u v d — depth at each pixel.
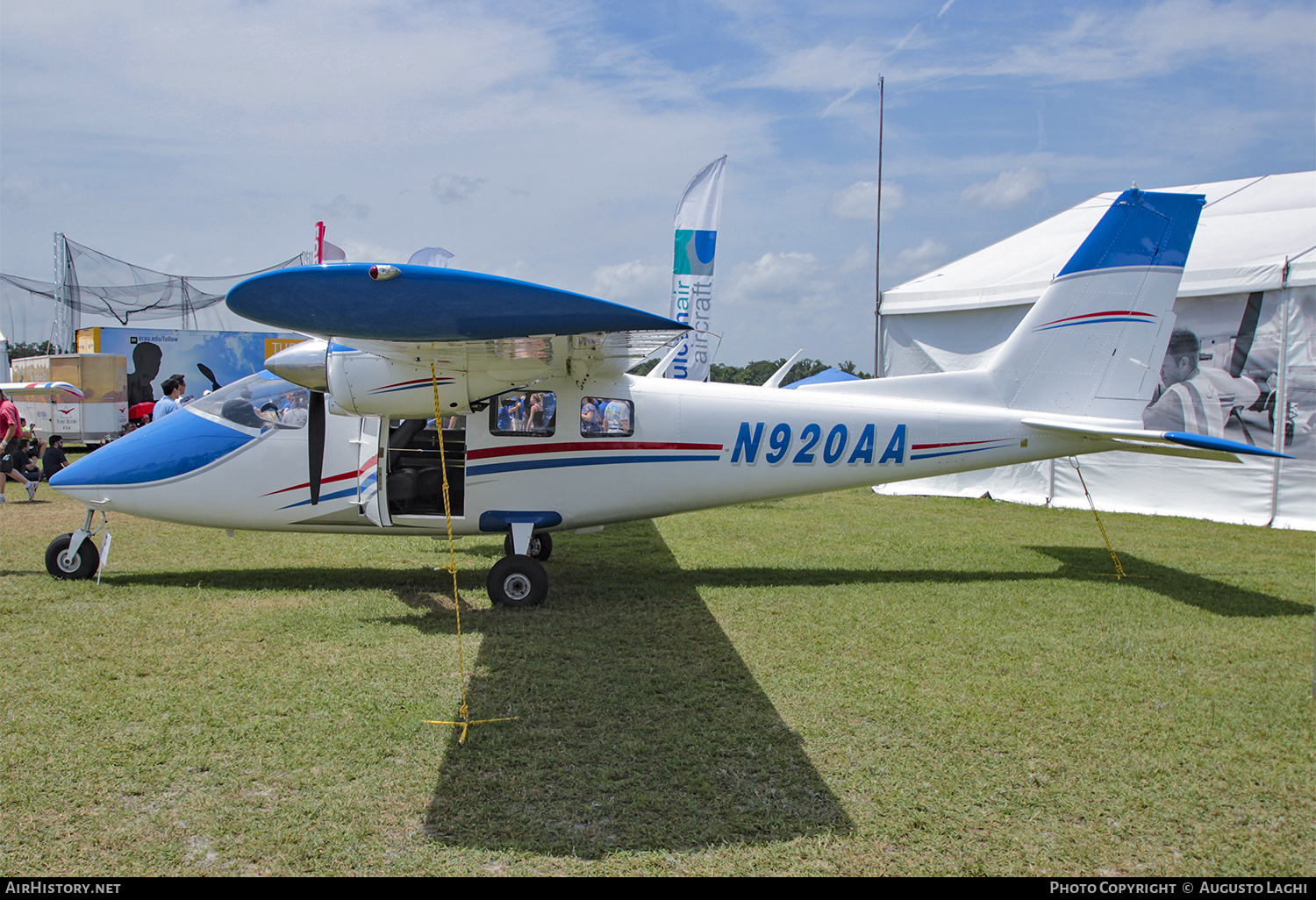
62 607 5.82
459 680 4.55
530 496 6.61
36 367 18.94
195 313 22.28
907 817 3.22
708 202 11.77
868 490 14.01
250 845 2.94
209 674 4.55
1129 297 7.37
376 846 2.95
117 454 6.53
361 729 3.88
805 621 5.86
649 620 5.83
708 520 10.73
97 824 3.04
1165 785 3.51
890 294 13.65
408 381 5.58
